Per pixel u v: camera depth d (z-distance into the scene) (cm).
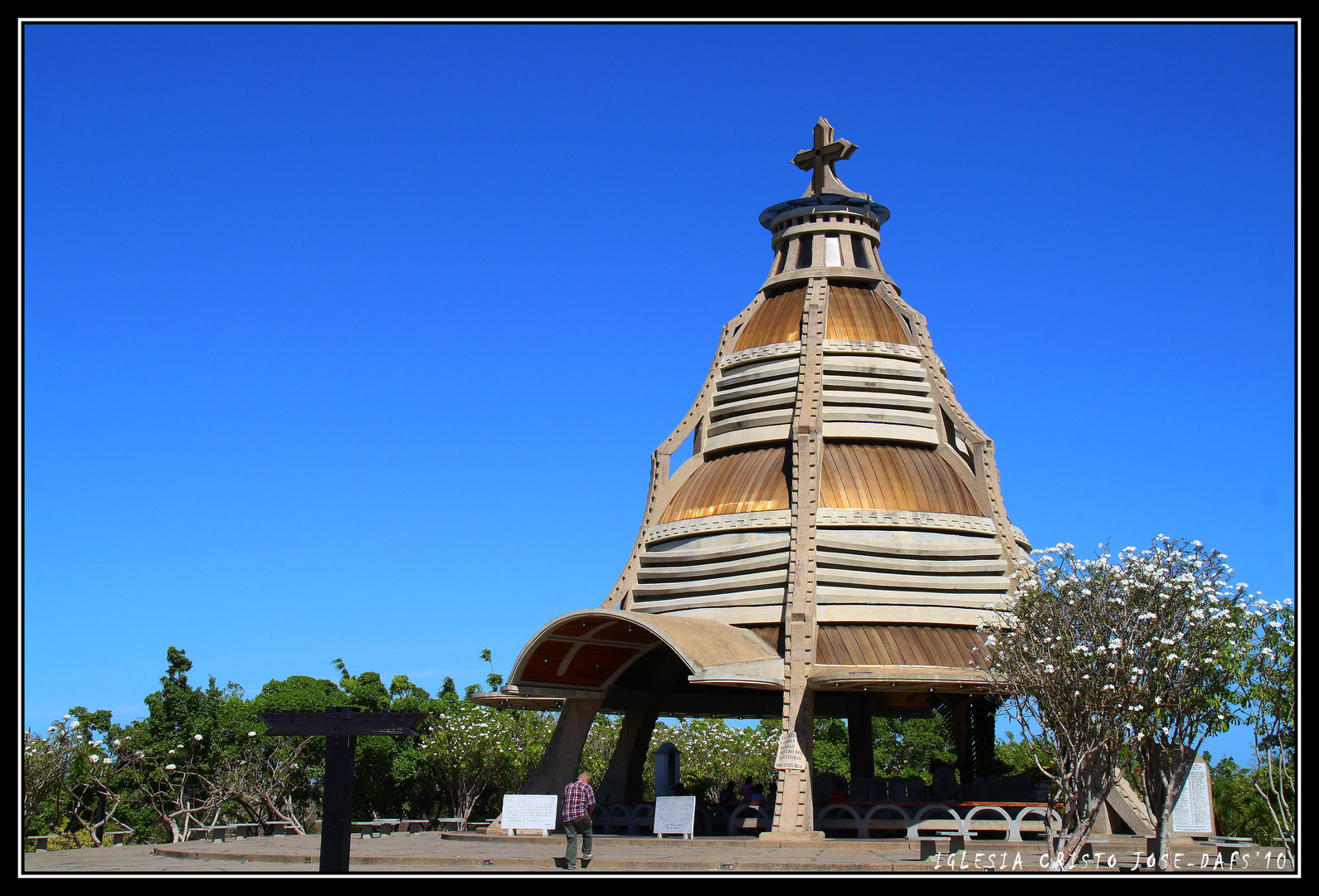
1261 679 3250
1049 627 3475
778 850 4003
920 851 3753
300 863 3738
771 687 4456
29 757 5188
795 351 5369
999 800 4988
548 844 4259
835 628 4584
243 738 6450
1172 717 3306
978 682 4300
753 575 4812
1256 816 5316
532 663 4766
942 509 4938
